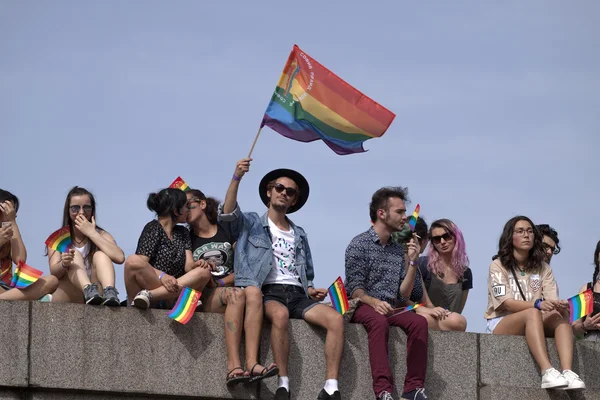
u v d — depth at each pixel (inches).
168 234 597.0
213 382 569.9
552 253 682.2
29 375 541.3
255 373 559.2
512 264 642.8
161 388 561.6
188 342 570.6
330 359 579.8
